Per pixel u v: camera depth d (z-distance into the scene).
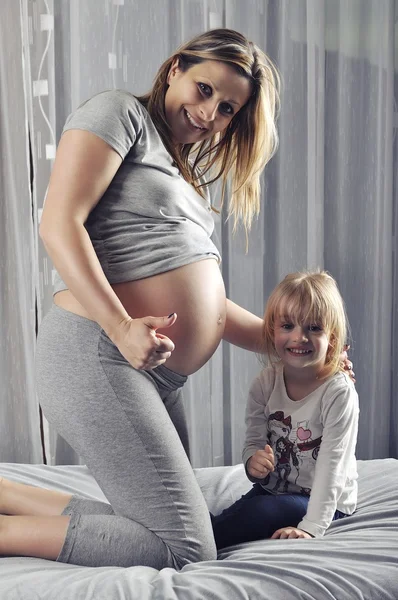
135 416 1.33
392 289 2.66
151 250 1.39
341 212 2.61
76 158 1.31
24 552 1.31
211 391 2.54
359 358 2.66
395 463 1.90
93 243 1.39
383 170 2.57
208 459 2.55
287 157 2.56
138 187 1.39
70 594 1.16
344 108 2.57
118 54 2.42
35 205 2.42
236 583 1.19
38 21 2.36
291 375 1.62
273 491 1.62
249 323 1.73
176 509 1.33
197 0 2.43
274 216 2.61
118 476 1.33
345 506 1.57
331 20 2.56
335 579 1.21
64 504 1.40
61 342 1.36
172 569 1.29
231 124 1.61
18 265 2.41
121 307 1.30
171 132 1.50
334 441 1.52
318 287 1.58
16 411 2.47
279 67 2.54
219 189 2.49
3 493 1.40
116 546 1.30
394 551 1.32
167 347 1.27
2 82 2.36
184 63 1.46
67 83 2.42
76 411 1.34
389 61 2.54
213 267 1.49
